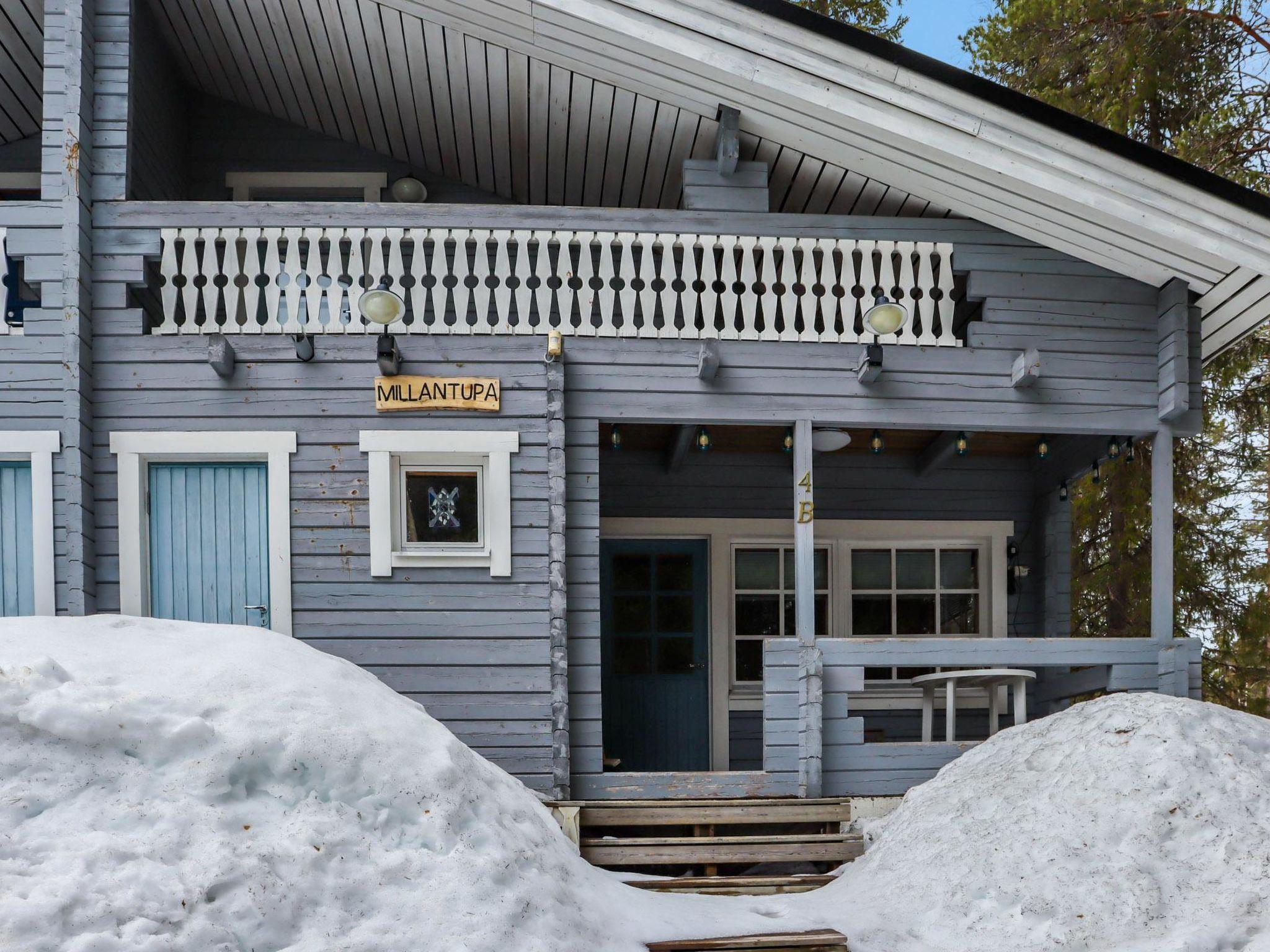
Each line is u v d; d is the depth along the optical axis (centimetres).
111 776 447
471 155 916
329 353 714
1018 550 948
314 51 837
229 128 963
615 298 815
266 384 709
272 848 443
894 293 808
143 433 700
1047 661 716
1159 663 723
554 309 746
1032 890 523
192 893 413
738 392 731
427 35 760
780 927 529
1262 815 534
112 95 727
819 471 932
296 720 492
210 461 714
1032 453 943
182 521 711
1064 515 926
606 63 719
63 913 387
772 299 739
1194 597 1268
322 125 952
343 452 707
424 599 700
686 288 735
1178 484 1278
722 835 729
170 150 893
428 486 722
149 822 434
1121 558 1299
